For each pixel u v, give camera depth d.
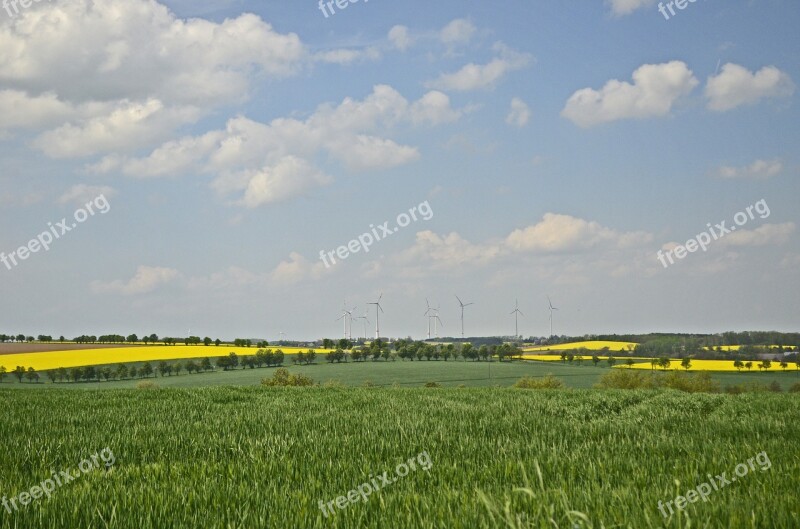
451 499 6.39
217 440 11.72
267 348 125.88
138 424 14.64
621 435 11.81
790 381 84.81
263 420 15.23
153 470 8.80
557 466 8.09
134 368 96.88
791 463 8.02
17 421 15.14
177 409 18.75
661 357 104.19
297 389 28.61
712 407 18.20
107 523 6.11
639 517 5.16
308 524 5.92
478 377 96.75
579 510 5.49
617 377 72.44
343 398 23.03
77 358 103.69
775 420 13.66
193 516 6.28
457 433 12.25
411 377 96.94
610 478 7.27
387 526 5.64
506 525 5.07
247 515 6.20
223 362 109.62
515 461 8.77
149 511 6.41
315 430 13.05
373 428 13.24
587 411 16.80
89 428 14.20
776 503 5.59
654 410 16.50
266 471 8.62
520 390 28.67
